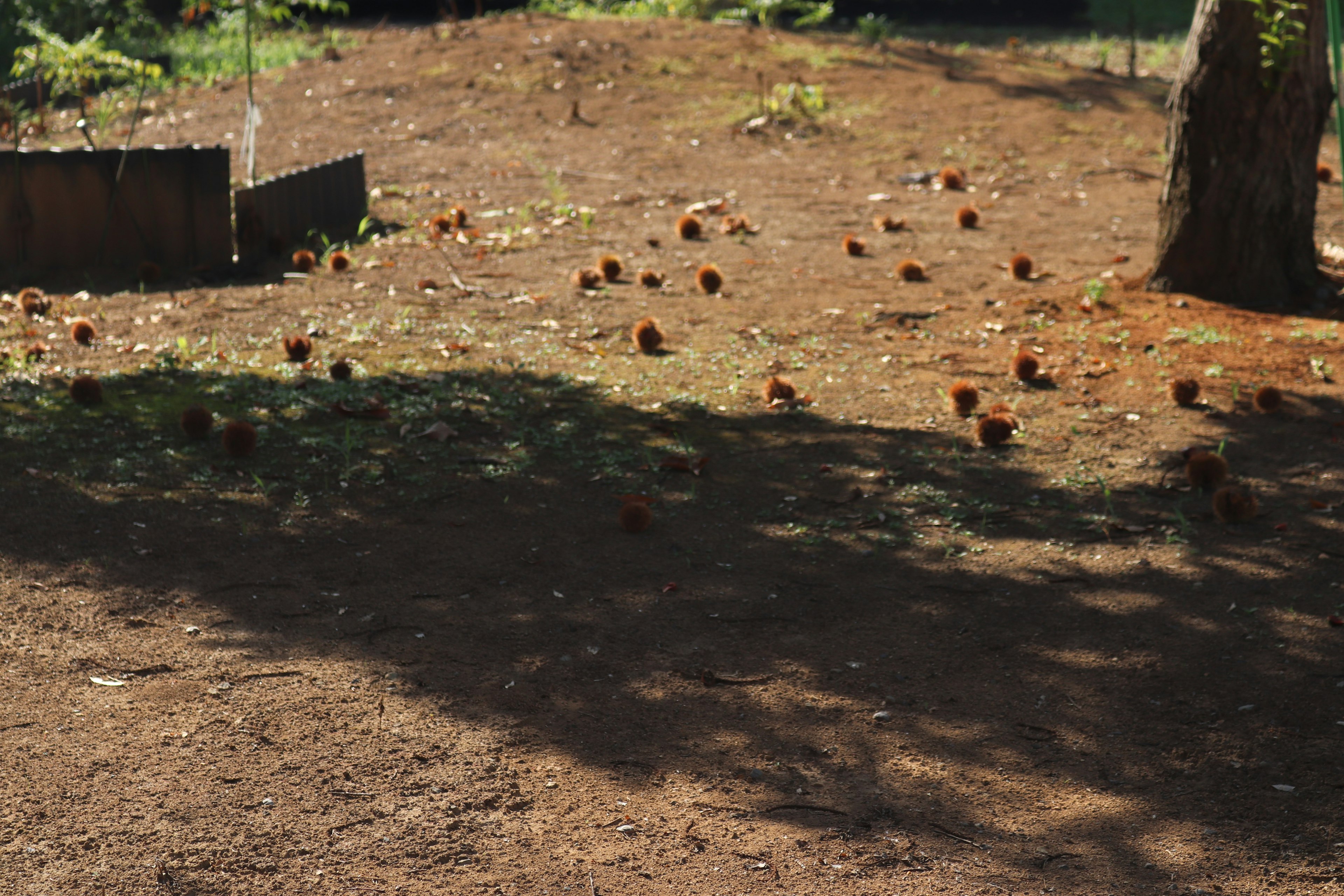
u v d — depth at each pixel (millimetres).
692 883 2764
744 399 6340
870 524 4867
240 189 8938
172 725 3354
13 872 2725
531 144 13867
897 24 26594
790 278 8898
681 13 19422
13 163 8742
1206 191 7965
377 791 3094
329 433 5660
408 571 4383
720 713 3520
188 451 5363
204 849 2836
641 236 10234
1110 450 5617
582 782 3164
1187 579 4348
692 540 4715
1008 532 4801
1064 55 21344
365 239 9961
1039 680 3703
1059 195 11938
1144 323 7570
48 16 17844
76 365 6551
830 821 3010
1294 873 2789
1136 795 3121
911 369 6836
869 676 3736
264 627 3932
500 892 2721
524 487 5164
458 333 7391
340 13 25109
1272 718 3447
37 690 3500
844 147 13922
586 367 6801
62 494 4848
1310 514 4848
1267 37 7457
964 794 3131
